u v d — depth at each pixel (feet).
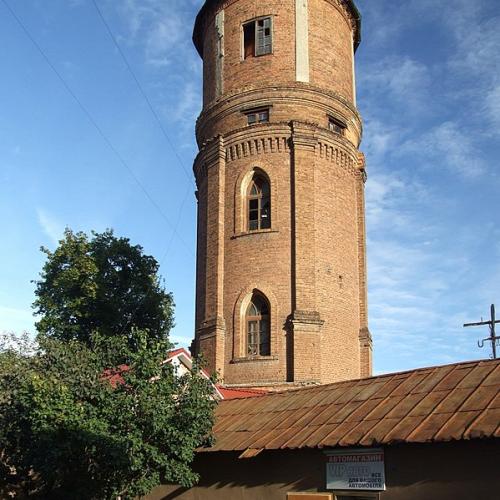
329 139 101.76
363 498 46.68
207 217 103.55
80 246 129.29
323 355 92.43
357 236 106.11
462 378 47.96
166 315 137.18
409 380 52.03
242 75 105.60
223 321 96.68
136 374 57.62
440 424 41.96
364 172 110.42
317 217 97.86
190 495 60.34
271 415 59.00
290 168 99.19
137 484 55.21
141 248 135.64
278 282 94.84
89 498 55.72
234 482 56.44
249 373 92.68
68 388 57.26
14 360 63.72
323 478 49.01
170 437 55.47
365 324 102.27
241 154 102.06
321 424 51.31
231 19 109.60
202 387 58.90
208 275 100.27
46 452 52.75
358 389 55.67
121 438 53.26
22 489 63.98
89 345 116.67
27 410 56.34
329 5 109.91
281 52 104.47
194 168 112.27
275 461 53.26
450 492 40.78
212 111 107.76
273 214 97.66
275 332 92.94
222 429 60.29
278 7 106.42
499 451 38.86
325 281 95.96
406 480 43.37
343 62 110.73
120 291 132.36
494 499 38.52
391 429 44.39
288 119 101.04
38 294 128.57
